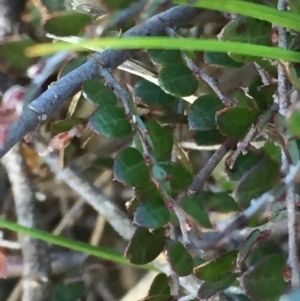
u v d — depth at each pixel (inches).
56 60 9.6
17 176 11.7
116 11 9.2
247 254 9.1
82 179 11.7
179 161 10.5
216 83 9.6
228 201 9.7
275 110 9.1
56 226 13.1
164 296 9.4
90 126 9.1
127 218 11.7
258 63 9.3
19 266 12.2
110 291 12.9
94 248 9.3
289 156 8.9
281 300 8.9
